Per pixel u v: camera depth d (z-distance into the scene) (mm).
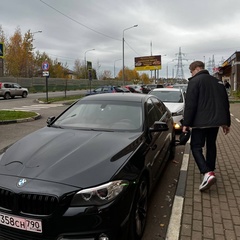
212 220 3594
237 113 15531
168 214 3809
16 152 3258
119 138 3564
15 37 57688
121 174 2799
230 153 6695
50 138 3598
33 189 2578
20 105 22469
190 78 4500
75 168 2793
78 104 4781
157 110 5199
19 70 57719
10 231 2658
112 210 2580
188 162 6066
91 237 2527
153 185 3918
